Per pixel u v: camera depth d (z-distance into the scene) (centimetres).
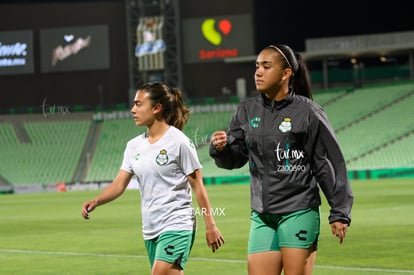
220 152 1638
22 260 3759
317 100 14925
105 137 14712
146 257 3678
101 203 1817
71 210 7575
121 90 14538
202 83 14412
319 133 1597
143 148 1791
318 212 1619
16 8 14438
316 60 15275
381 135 13438
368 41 13900
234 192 9669
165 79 14212
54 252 4041
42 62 14500
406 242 3884
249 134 1625
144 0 14200
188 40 14362
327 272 3006
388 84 14900
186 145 1770
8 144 14725
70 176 14150
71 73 14525
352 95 14950
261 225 1627
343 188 1595
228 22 14238
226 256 3581
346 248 3688
